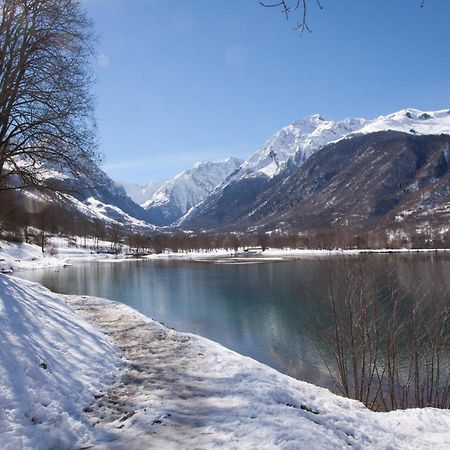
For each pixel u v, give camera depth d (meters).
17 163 14.76
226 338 26.12
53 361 7.86
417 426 8.34
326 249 105.75
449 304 18.50
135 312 15.66
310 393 8.77
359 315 16.03
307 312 31.89
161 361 9.59
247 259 109.19
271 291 46.50
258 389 7.87
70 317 11.61
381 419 8.38
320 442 6.06
